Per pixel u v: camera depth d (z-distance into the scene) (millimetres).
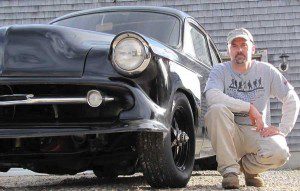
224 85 4230
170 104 3730
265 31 11008
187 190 3871
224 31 11031
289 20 11000
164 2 11117
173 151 4062
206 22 11055
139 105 3498
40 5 11234
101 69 3561
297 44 10945
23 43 3664
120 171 4371
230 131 3967
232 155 3980
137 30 4766
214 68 4270
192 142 4234
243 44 4156
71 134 3523
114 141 3891
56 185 5000
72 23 4996
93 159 4055
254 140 4168
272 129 3994
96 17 4996
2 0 11266
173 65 3941
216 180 5336
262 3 11047
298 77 10875
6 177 7160
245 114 4180
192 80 4355
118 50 3535
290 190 4039
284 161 4125
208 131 4035
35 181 6004
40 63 3602
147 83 3602
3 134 3549
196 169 7152
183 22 4926
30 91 3607
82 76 3537
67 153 3832
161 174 3811
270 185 4586
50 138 3838
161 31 4750
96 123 3539
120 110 3543
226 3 11062
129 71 3512
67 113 3604
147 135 3660
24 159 3977
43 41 3666
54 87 3600
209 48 5660
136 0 11094
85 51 3643
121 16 4941
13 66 3600
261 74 4215
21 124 3588
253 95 4199
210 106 4012
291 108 4156
